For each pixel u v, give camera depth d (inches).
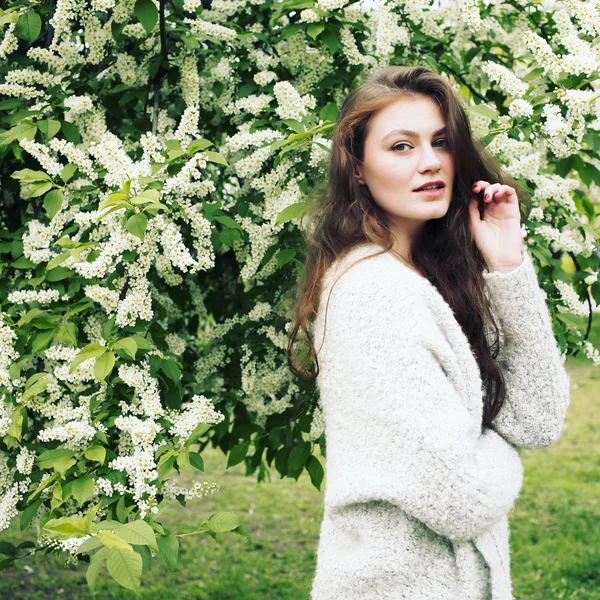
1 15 85.6
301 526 182.4
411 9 94.7
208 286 108.6
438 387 43.2
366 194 55.2
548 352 51.1
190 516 186.4
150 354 78.5
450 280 58.0
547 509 185.3
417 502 42.1
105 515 77.8
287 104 82.9
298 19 94.8
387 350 43.6
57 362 82.4
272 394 99.7
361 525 45.0
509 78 81.4
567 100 78.7
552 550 160.9
